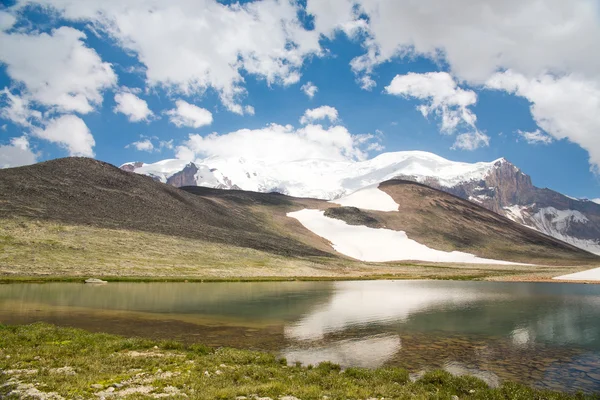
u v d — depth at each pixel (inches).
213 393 568.1
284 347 998.4
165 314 1457.9
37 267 2743.6
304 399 571.5
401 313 1600.6
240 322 1334.9
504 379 779.4
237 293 2228.1
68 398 533.6
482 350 1010.1
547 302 2033.7
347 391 618.5
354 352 962.1
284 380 669.3
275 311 1593.3
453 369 838.5
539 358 941.8
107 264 3083.2
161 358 776.3
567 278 4008.4
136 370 695.1
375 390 633.0
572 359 935.7
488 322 1422.2
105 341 911.7
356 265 5147.6
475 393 646.5
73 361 726.5
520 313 1647.4
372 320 1425.9
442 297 2220.7
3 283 2283.5
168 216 5039.4
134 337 1045.8
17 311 1408.7
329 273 4168.3
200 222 5270.7
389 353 960.3
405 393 620.4
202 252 4023.1
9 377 623.2
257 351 941.8
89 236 3666.3
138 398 534.0
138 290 2202.3
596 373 825.5
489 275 4377.5
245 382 646.5
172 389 591.8
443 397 615.2
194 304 1737.2
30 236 3334.2
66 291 2032.5
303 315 1512.1
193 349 885.2
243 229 5748.0
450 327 1314.0
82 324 1205.1
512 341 1120.8
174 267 3334.2
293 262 4493.1
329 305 1807.3
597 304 1959.9
